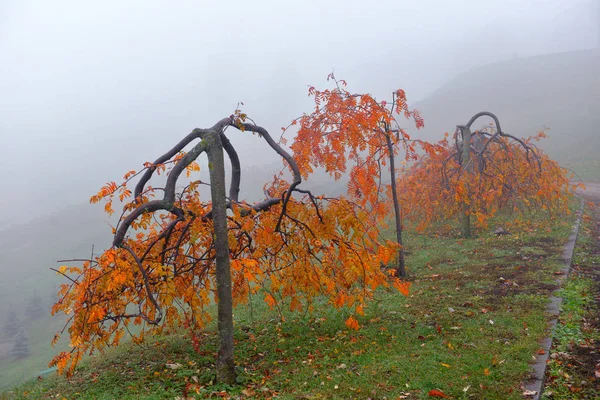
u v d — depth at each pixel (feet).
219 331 16.87
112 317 18.04
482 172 43.73
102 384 18.52
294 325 23.16
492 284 25.48
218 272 16.80
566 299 21.61
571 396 13.26
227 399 14.92
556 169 44.93
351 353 17.70
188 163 17.69
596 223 42.63
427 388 13.96
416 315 21.89
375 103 26.30
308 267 21.49
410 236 44.62
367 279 20.58
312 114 26.84
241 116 19.35
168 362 20.08
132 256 18.65
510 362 15.10
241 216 20.44
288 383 15.89
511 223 42.96
